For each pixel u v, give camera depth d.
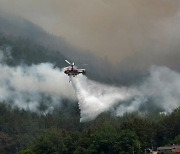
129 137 175.25
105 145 178.25
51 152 193.38
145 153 178.12
